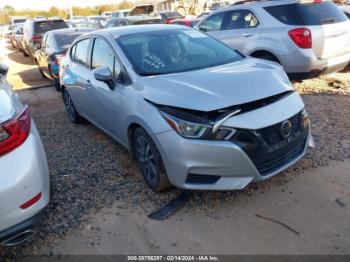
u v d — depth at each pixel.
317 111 5.61
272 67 3.88
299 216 3.14
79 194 3.76
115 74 4.13
